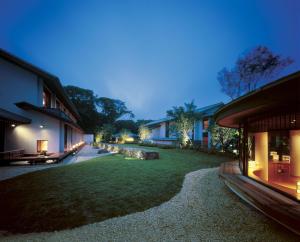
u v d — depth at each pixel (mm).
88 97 46688
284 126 4215
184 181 6859
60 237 3277
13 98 14094
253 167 7336
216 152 15477
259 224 3670
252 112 5023
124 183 6582
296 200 3596
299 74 2809
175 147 21531
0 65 13883
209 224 3699
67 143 19688
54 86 16359
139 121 52688
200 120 20281
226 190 5789
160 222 3797
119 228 3568
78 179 7180
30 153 13336
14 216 4074
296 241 3100
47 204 4703
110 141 41031
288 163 8016
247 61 17922
